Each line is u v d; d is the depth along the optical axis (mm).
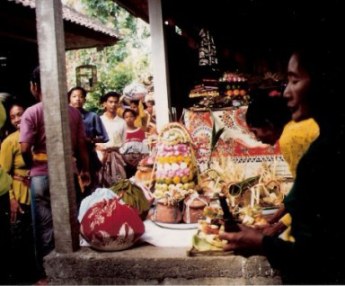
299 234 1306
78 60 16000
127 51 16594
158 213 2303
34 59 8180
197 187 2379
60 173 2027
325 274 1274
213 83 3986
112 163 5633
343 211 1228
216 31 5070
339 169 1226
